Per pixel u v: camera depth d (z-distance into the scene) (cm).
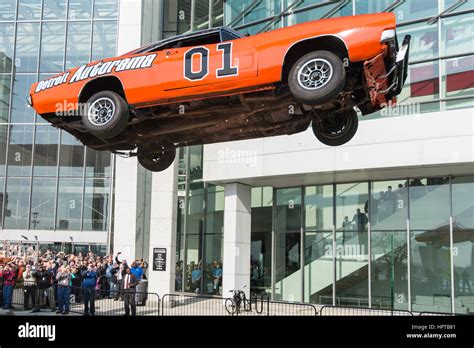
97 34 2622
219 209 2067
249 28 1842
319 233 1748
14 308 1541
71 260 1644
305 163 1547
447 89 1442
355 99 739
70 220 2509
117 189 2030
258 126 795
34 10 2672
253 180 1700
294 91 661
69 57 2617
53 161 2561
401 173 1523
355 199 1688
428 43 1491
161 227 1762
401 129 1412
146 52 760
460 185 1506
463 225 1484
